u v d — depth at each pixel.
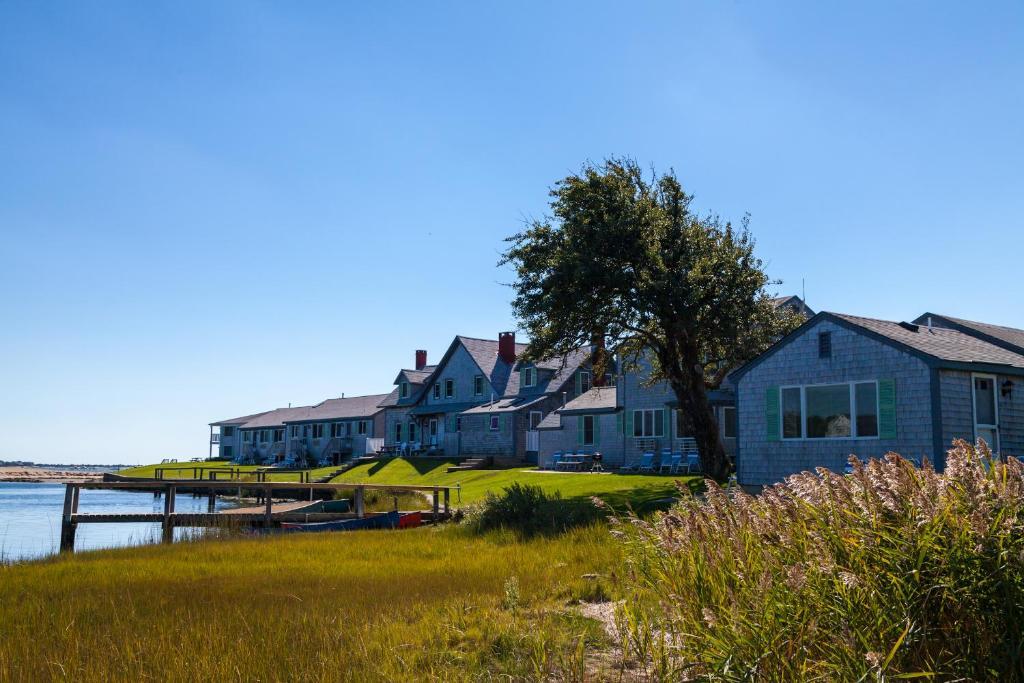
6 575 13.62
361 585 11.45
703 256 30.92
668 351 32.69
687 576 6.85
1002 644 4.89
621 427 44.09
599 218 30.88
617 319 30.86
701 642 6.00
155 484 25.98
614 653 7.36
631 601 7.69
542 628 7.64
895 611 5.10
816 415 25.20
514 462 53.38
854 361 24.33
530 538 16.67
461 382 63.56
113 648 7.48
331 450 77.38
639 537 9.61
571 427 47.41
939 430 22.17
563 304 30.45
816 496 6.33
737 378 27.42
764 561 6.15
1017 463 5.46
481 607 9.17
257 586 11.71
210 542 19.64
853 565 5.40
